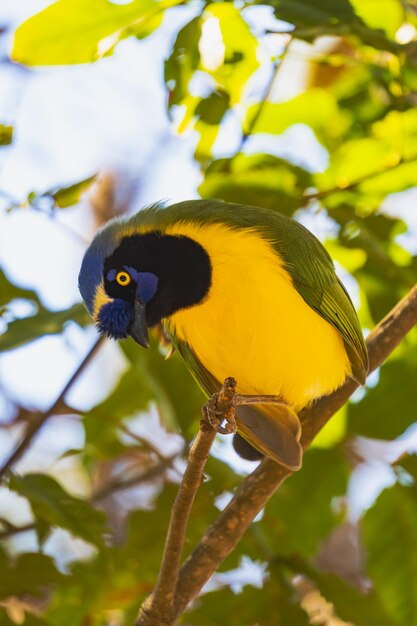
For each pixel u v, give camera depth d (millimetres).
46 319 11750
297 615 12062
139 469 16453
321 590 12070
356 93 13531
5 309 12508
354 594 12070
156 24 12281
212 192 12969
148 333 11820
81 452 13734
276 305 10867
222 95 12672
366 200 13188
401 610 12023
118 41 12242
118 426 12992
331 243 13227
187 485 9305
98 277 11578
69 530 11312
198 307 11125
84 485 17328
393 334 11414
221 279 10945
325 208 13062
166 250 11250
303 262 11094
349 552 18203
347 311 11414
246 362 11195
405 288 13094
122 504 16984
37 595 11547
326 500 12734
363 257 13133
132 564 12461
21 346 11227
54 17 11945
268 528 12797
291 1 11359
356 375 11250
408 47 11555
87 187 11367
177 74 12180
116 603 12414
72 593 12414
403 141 12875
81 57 12320
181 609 10320
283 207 12883
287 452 10812
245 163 13102
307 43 11523
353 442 12977
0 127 11883
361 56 13164
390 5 12641
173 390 12789
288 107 13633
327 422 11672
